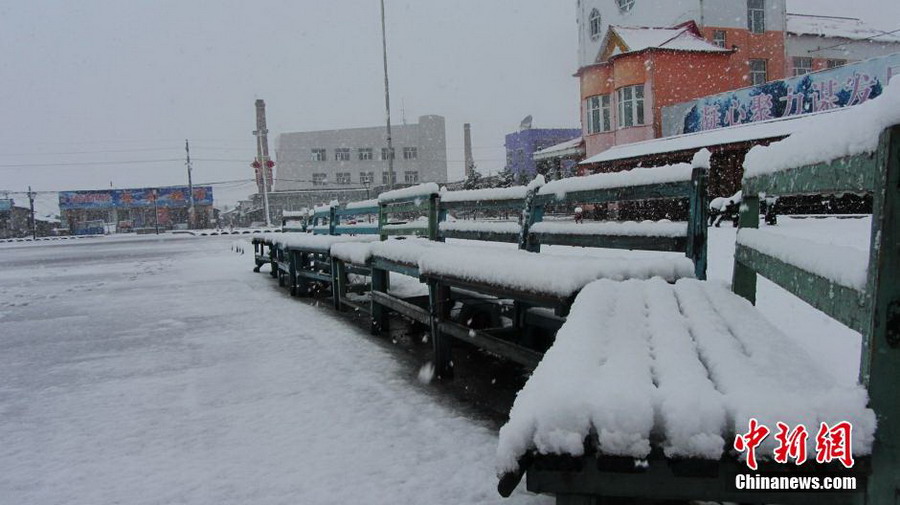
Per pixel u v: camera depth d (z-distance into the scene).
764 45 29.84
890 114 1.07
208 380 4.02
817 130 1.53
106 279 12.75
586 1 33.38
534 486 1.24
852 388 1.17
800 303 4.42
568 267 2.45
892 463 1.11
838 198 17.67
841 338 3.36
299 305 7.40
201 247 27.66
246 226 69.56
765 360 1.41
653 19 30.19
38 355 5.15
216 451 2.74
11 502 2.32
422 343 4.86
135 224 73.25
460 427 2.88
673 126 25.27
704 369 1.36
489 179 44.56
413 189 5.81
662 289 2.33
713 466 1.14
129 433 3.05
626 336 1.67
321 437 2.84
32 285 11.99
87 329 6.41
